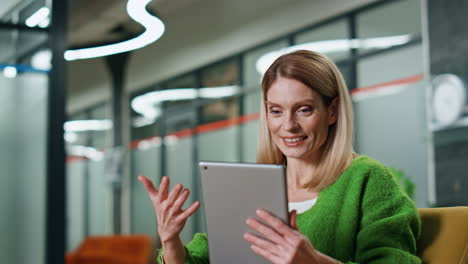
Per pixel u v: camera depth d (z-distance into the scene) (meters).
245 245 1.25
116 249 9.45
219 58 10.55
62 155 4.88
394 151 7.02
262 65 9.54
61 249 4.82
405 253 1.30
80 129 14.90
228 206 1.25
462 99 6.09
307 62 1.41
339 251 1.38
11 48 4.73
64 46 4.90
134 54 12.95
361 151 7.40
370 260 1.33
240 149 10.06
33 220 4.77
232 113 10.26
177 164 11.72
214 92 10.70
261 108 1.58
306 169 1.50
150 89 12.54
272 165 1.18
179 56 11.57
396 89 7.00
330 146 1.47
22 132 4.76
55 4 4.90
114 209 13.62
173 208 1.38
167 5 11.30
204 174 1.28
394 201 1.38
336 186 1.42
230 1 10.22
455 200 6.14
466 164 6.02
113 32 12.51
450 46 6.29
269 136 1.57
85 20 12.13
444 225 1.42
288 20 8.88
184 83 11.51
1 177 4.69
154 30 11.27
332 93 1.43
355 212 1.38
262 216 1.18
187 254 1.49
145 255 9.31
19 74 4.75
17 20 4.75
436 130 6.36
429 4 6.55
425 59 6.57
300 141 1.42
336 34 7.95
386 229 1.34
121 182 13.45
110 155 13.71
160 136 12.22
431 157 6.43
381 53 7.23
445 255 1.38
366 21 7.47
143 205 13.05
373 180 1.41
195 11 11.05
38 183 4.80
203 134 10.98
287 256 1.15
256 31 9.62
